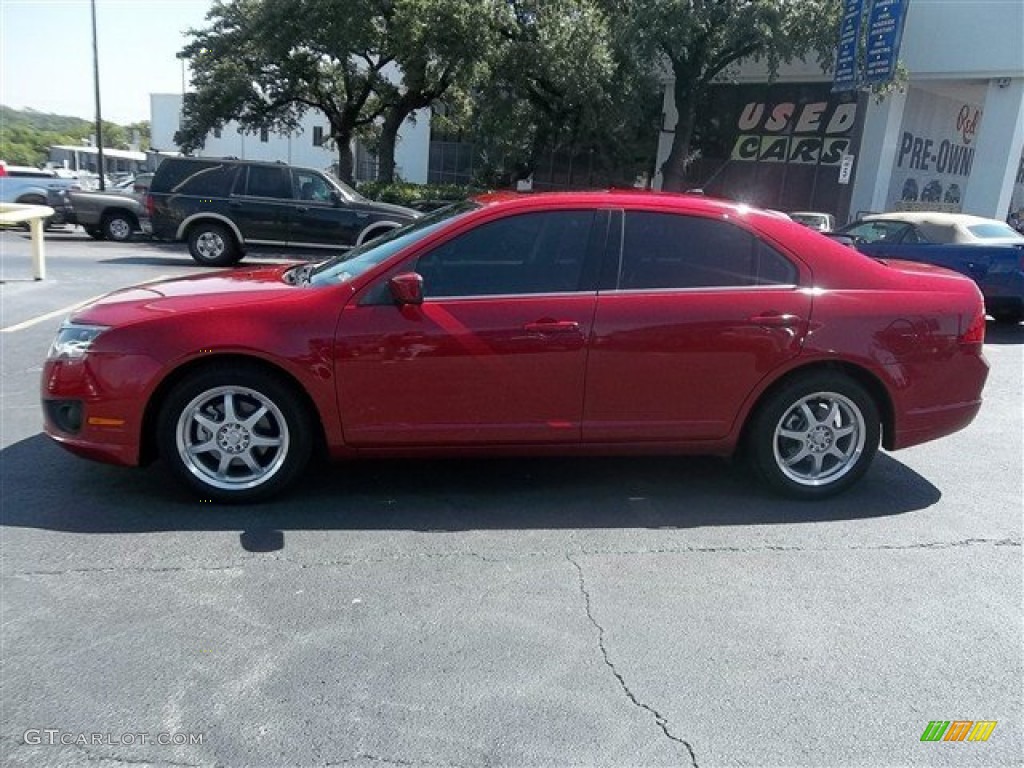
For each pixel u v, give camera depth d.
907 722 2.65
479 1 22.14
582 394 4.14
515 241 4.15
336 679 2.78
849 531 4.12
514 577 3.53
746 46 21.39
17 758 2.37
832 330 4.21
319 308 4.02
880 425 4.45
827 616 3.29
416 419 4.10
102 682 2.73
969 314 4.42
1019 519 4.34
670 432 4.25
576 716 2.63
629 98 23.08
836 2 19.48
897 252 11.60
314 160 61.97
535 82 24.27
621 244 4.19
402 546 3.80
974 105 29.72
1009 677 2.91
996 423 6.28
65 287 11.05
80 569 3.48
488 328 4.03
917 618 3.29
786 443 4.42
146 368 3.93
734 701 2.73
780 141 28.12
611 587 3.47
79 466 4.67
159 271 13.51
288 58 26.61
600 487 4.62
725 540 3.97
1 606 3.17
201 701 2.65
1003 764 2.47
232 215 14.44
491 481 4.65
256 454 4.19
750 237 4.27
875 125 25.22
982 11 21.56
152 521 3.98
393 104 29.47
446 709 2.65
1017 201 35.00
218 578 3.44
